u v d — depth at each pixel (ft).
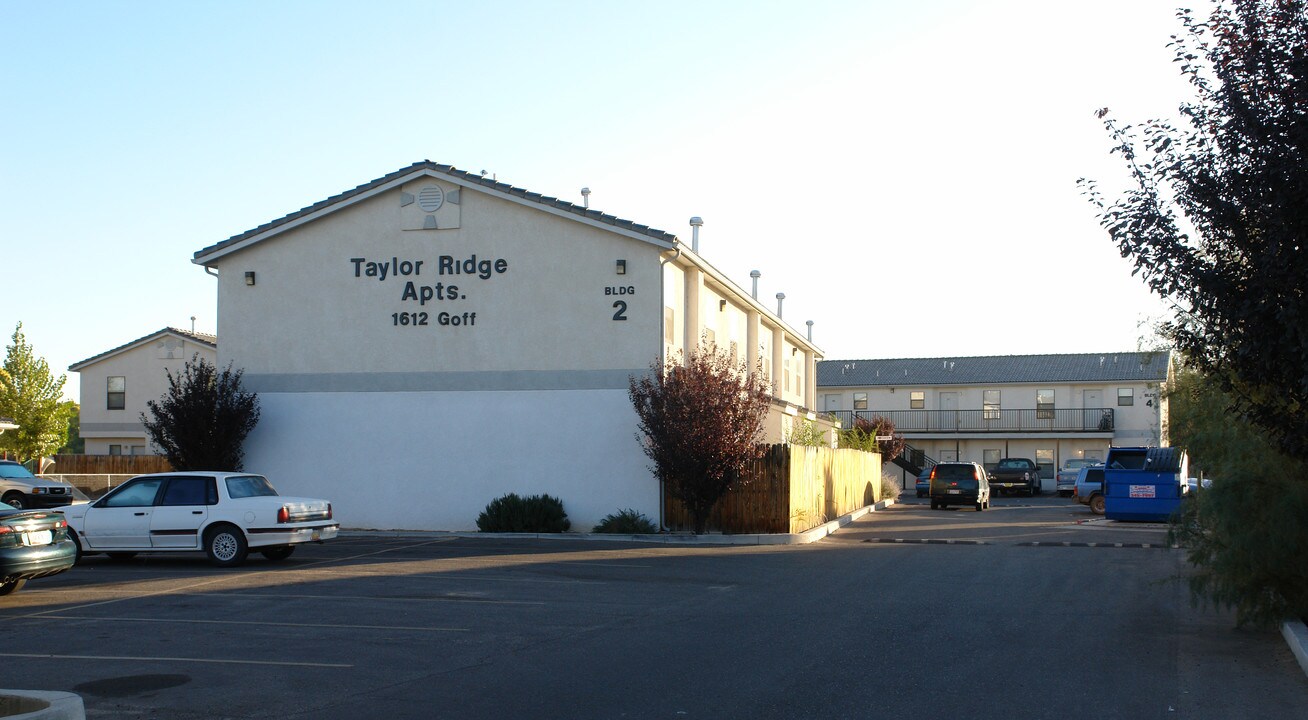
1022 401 197.36
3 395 148.97
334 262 85.81
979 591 50.47
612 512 80.12
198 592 49.65
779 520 79.51
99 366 151.94
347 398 84.74
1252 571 37.11
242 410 83.10
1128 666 32.89
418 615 42.91
